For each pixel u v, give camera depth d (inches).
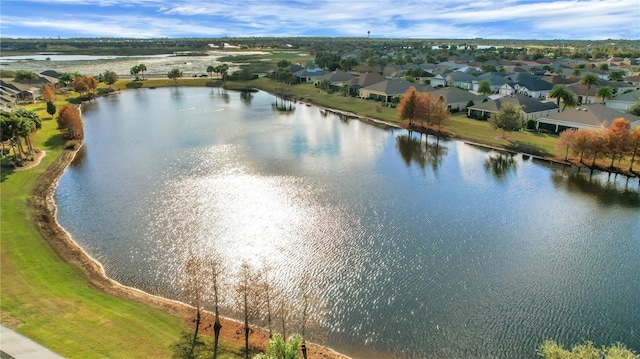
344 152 3043.8
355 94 5585.6
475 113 4220.0
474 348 1152.8
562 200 2178.9
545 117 3624.5
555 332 1206.3
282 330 1202.0
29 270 1393.9
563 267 1533.0
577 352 939.3
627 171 2600.9
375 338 1188.5
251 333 1175.0
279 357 910.4
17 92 4879.4
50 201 2065.7
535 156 2982.3
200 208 1991.9
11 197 2015.3
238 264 1520.7
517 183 2437.3
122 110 4608.8
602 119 3302.2
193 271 1246.9
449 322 1245.1
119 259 1551.4
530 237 1761.8
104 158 2797.7
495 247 1674.5
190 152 2938.0
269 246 1651.1
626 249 1663.4
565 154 2906.0
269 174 2496.3
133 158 2795.3
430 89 5211.6
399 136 3607.3
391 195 2209.6
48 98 4916.3
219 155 2869.1
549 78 6082.7
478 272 1496.1
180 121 4013.3
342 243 1685.5
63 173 2496.3
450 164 2807.6
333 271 1491.1
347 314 1278.3
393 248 1651.1
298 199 2119.8
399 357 1127.0
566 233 1801.2
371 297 1354.6
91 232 1749.5
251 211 1964.8
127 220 1861.5
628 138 2544.3
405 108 3811.5
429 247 1664.6
